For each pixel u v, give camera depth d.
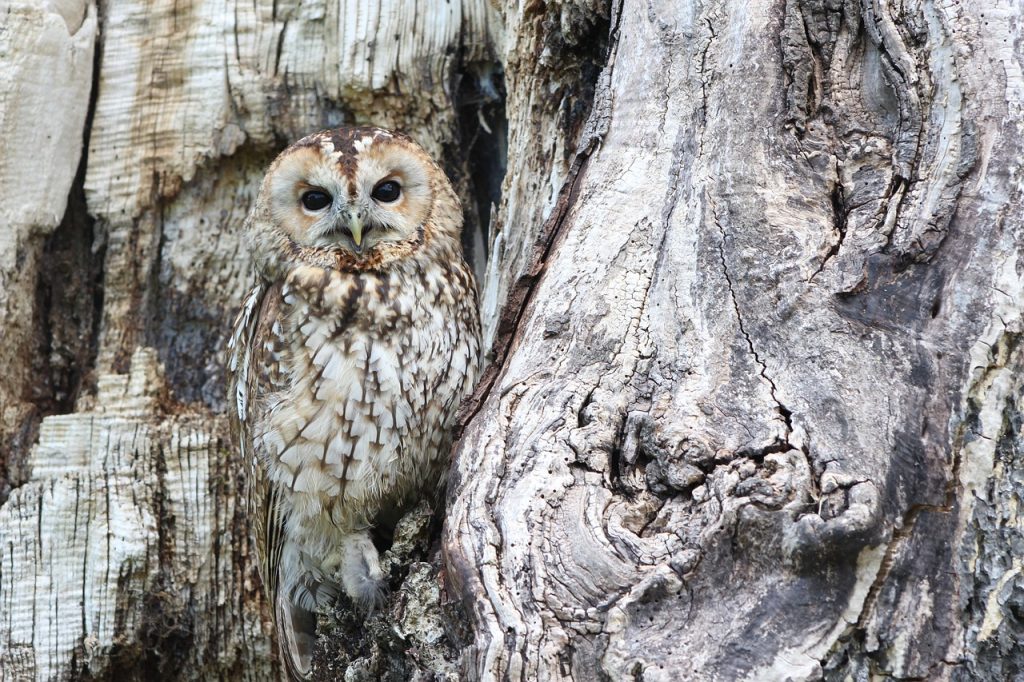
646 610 5.02
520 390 6.04
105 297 9.76
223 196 10.03
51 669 8.89
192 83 9.88
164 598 9.16
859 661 4.99
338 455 7.51
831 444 5.32
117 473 9.26
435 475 7.86
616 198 6.69
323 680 7.59
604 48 8.04
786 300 5.90
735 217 6.24
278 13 10.00
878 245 5.88
